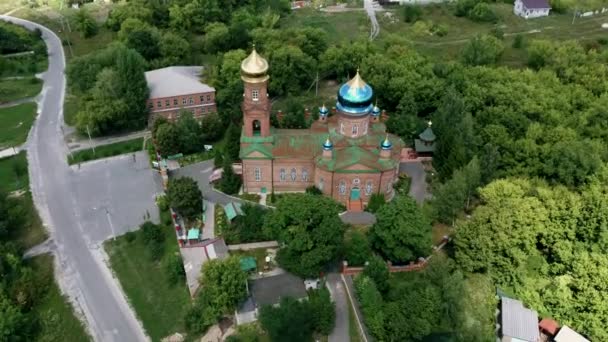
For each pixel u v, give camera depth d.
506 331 71.81
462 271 80.12
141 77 118.12
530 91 118.06
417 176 105.81
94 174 107.50
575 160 94.00
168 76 127.62
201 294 75.81
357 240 80.56
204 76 134.50
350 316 74.69
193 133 111.94
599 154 99.19
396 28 182.12
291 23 182.50
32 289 79.00
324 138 96.44
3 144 116.88
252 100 91.06
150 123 124.06
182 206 89.50
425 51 163.12
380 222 80.38
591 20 179.62
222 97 126.44
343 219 92.31
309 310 69.44
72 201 99.94
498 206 81.69
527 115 113.12
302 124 114.19
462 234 80.25
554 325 74.62
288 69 135.62
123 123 118.50
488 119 111.75
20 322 72.50
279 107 133.50
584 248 80.06
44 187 103.69
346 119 93.50
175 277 81.81
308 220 77.69
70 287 82.31
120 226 93.62
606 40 158.50
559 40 163.38
